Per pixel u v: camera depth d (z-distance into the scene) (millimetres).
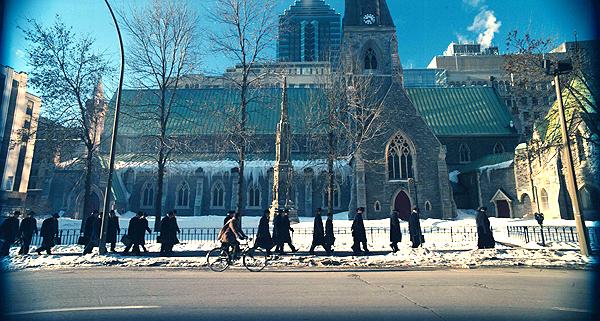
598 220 29797
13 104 48906
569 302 7879
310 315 6809
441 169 39719
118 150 52125
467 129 51062
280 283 10344
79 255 16516
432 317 6629
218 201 48938
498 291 9109
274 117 55969
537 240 21391
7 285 10062
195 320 6453
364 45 55094
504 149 50031
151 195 49000
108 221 18094
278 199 29734
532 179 36625
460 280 10766
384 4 56719
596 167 29359
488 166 42781
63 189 46031
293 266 13844
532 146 33438
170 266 13875
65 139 28391
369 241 21797
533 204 36469
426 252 16078
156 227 27297
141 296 8578
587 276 11406
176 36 28312
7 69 47656
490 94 55875
